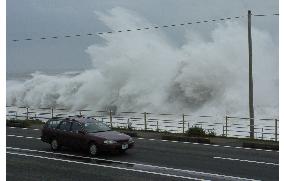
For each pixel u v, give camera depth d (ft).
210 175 41.01
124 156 51.80
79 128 54.29
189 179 39.34
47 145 60.95
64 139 55.21
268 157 51.24
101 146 51.31
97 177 40.14
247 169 43.93
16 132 75.77
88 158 50.52
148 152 54.90
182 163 47.26
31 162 48.06
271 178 39.75
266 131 87.04
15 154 53.42
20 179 39.40
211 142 63.82
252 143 59.82
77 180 38.93
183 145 61.36
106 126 56.08
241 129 91.76
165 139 68.08
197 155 52.60
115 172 42.42
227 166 45.55
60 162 48.03
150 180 38.86
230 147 59.62
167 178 39.73
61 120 57.00
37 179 39.40
